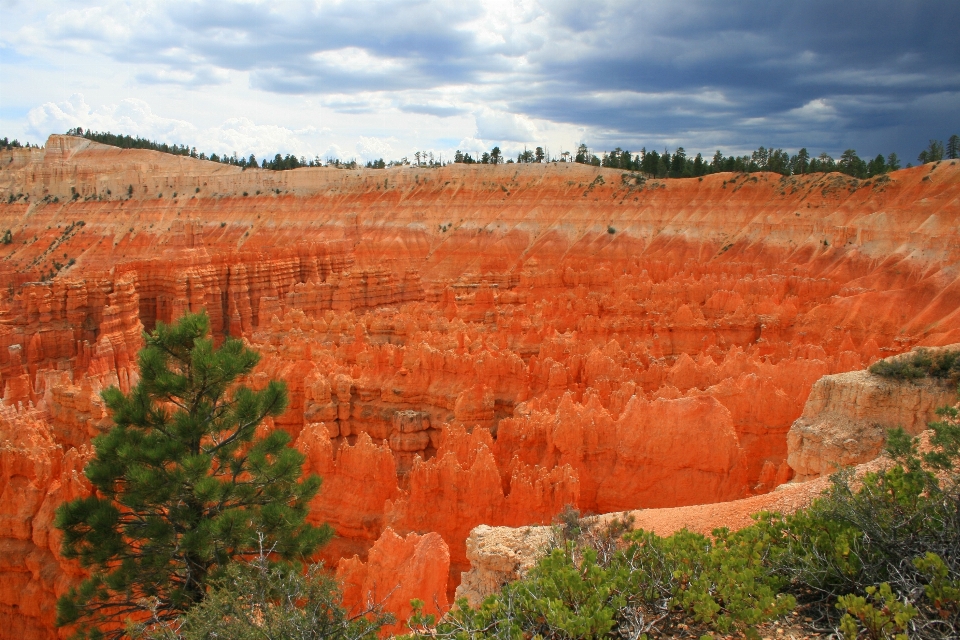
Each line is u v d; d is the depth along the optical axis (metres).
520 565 21.36
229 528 23.62
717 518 22.41
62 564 32.19
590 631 14.04
